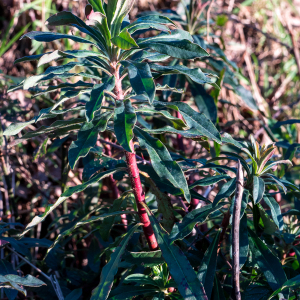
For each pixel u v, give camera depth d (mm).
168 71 1334
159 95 2561
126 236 1321
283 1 4062
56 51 1122
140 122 1906
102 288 1188
